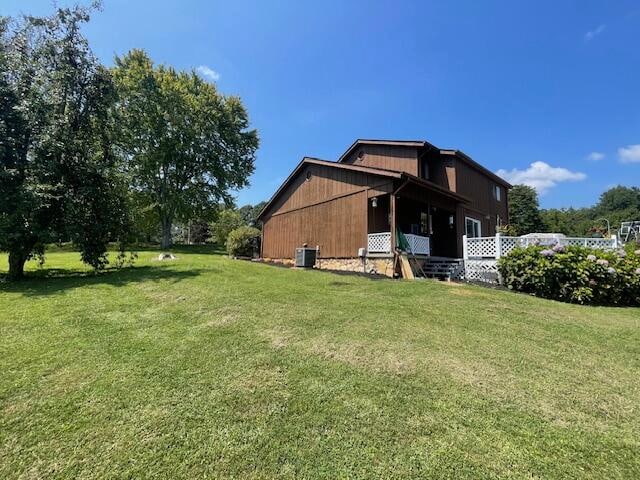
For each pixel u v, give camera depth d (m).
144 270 8.83
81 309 5.32
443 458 2.32
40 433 2.52
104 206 9.08
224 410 2.81
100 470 2.20
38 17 8.50
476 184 17.77
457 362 3.80
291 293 6.61
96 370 3.41
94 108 9.25
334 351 3.98
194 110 25.19
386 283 8.35
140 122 22.75
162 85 23.80
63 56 8.73
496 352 4.13
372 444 2.45
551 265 8.00
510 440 2.52
